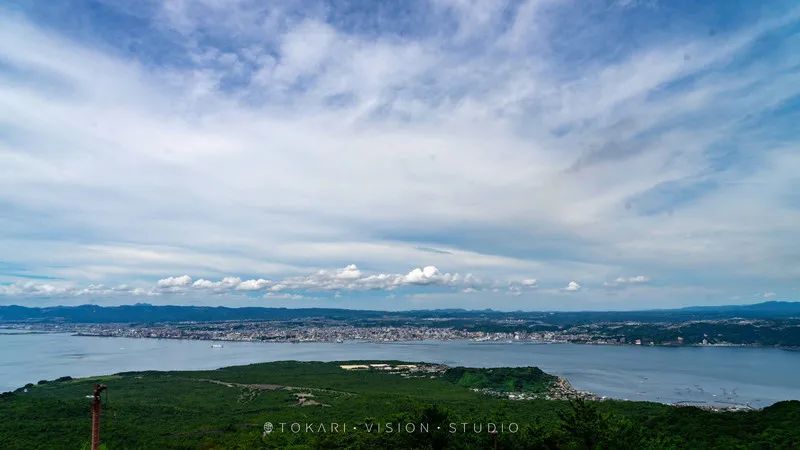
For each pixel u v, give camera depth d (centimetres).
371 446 9169
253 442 10788
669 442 8838
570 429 8212
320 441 10200
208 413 15412
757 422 9875
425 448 8238
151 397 18675
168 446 10781
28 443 10388
